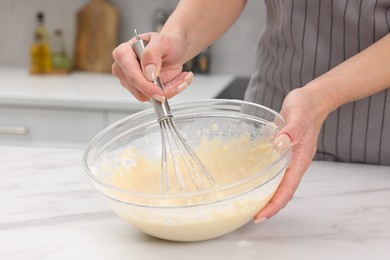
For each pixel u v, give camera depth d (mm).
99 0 2545
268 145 905
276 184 808
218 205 758
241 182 764
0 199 984
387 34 1062
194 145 992
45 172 1090
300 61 1175
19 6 2629
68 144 2162
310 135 879
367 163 1162
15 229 883
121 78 980
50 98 2117
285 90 1222
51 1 2605
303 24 1150
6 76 2484
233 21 1231
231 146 971
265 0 1260
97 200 970
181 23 1114
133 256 796
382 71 953
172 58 1014
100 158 909
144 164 941
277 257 781
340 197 949
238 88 2387
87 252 811
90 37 2564
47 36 2596
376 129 1125
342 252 788
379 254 781
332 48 1142
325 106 901
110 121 2107
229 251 799
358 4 1090
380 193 960
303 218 884
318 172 1060
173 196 752
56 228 881
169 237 806
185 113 1004
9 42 2670
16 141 2189
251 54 2506
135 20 2576
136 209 771
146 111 987
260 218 822
